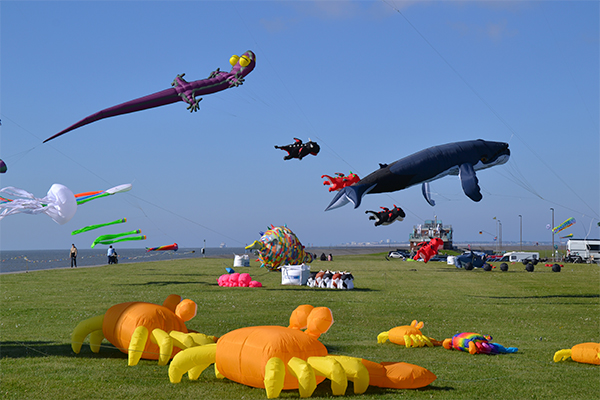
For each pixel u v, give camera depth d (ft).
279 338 24.17
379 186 50.52
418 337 37.14
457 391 25.13
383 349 35.99
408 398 23.61
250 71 40.04
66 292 70.18
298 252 112.47
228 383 25.61
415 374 25.23
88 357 30.96
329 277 82.53
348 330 44.09
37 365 28.71
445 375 28.48
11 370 27.55
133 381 25.59
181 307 31.48
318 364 23.99
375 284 92.48
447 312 56.18
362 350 35.60
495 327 46.78
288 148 46.50
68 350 32.94
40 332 39.58
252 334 24.91
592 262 211.82
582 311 58.23
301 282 85.76
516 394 24.76
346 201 48.78
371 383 25.40
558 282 102.27
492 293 79.20
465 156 54.19
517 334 43.16
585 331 45.01
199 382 25.70
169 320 30.48
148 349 29.63
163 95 39.11
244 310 54.29
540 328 46.50
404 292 78.13
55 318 46.75
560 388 25.91
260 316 49.98
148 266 141.28
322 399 23.17
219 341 25.94
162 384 25.20
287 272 86.12
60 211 53.88
